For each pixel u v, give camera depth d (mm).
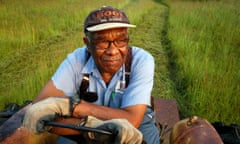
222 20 13406
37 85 5992
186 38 10477
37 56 9070
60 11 17016
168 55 9242
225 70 6809
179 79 6953
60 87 2346
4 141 2664
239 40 10203
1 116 3572
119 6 22594
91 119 1719
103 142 1653
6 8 16422
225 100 5289
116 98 2275
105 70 2182
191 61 7461
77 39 11086
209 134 2320
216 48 9133
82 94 2334
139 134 1596
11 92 5945
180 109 5426
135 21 15141
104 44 2035
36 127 1705
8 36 10562
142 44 10633
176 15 16328
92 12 2062
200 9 17719
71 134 1860
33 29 11281
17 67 8125
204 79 6137
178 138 2404
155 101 4422
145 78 2242
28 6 17953
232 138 3100
